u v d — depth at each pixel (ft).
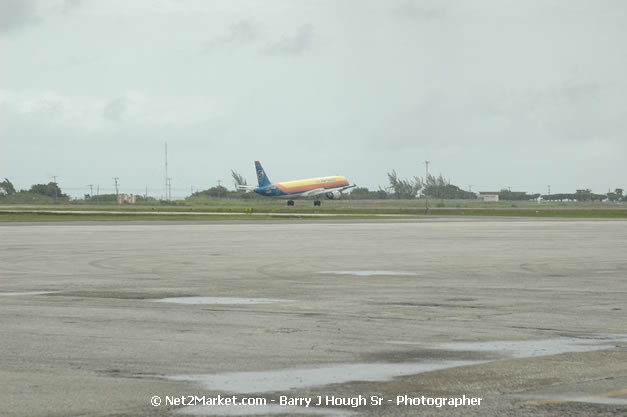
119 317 73.05
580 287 98.63
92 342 59.72
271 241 202.39
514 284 102.01
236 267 127.44
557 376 47.91
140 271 120.57
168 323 69.46
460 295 90.63
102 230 269.23
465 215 536.01
